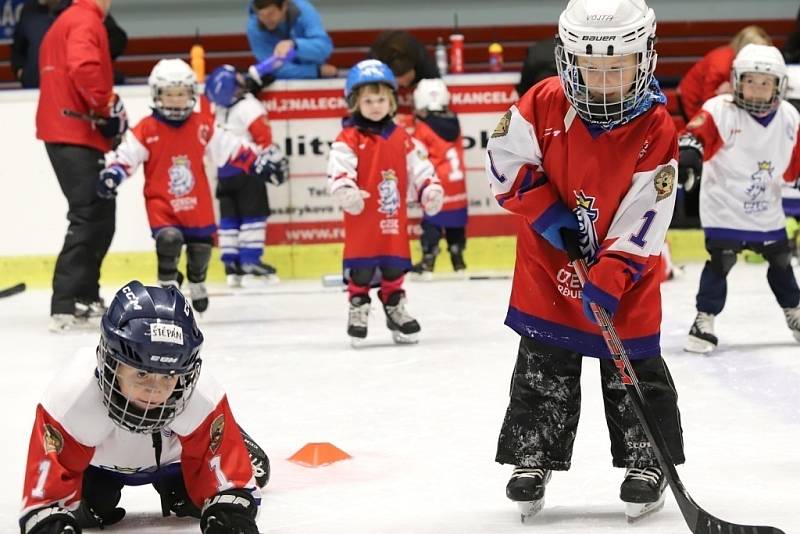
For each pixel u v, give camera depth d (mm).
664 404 4793
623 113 4543
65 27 10242
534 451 4848
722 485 5320
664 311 10656
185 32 17281
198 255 10359
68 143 10336
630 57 4430
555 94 4699
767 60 8469
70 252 10414
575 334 4801
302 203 13977
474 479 5496
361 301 9203
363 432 6438
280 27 13883
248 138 13219
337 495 5277
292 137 13898
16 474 5738
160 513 5000
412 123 14055
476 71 17219
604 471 5574
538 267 4840
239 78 13328
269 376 8109
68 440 4191
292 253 14031
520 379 4895
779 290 8875
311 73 13906
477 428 6473
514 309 4895
